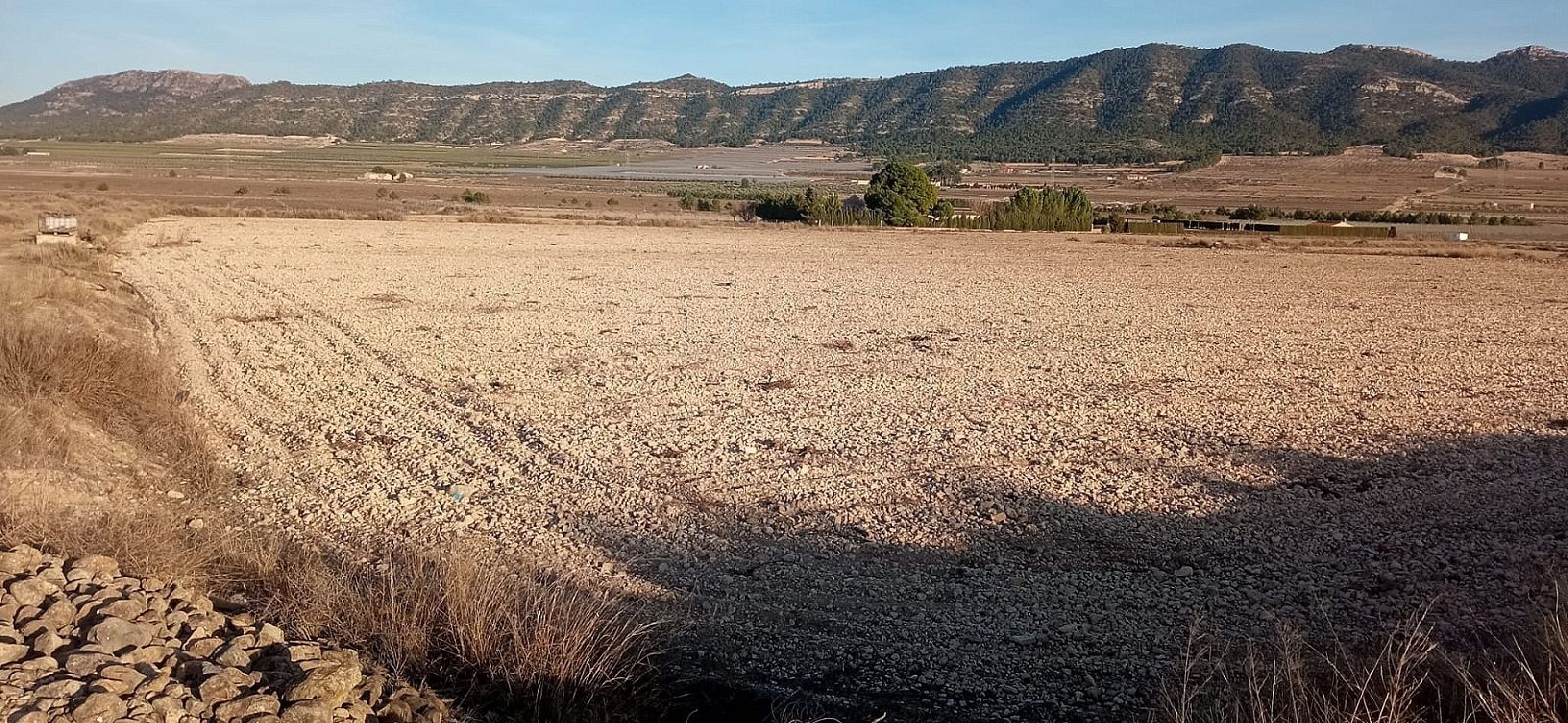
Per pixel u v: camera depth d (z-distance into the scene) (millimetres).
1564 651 5219
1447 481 10336
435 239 44750
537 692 5633
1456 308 26266
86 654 4910
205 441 11055
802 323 21562
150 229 43156
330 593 6398
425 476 10242
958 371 16219
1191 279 33406
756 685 6180
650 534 8656
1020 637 6883
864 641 6805
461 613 6090
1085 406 13727
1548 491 10039
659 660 6367
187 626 5609
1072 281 32219
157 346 16562
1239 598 7500
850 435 11969
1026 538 8672
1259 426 12633
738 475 10312
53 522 6934
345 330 19453
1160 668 6453
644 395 14078
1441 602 7363
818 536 8672
